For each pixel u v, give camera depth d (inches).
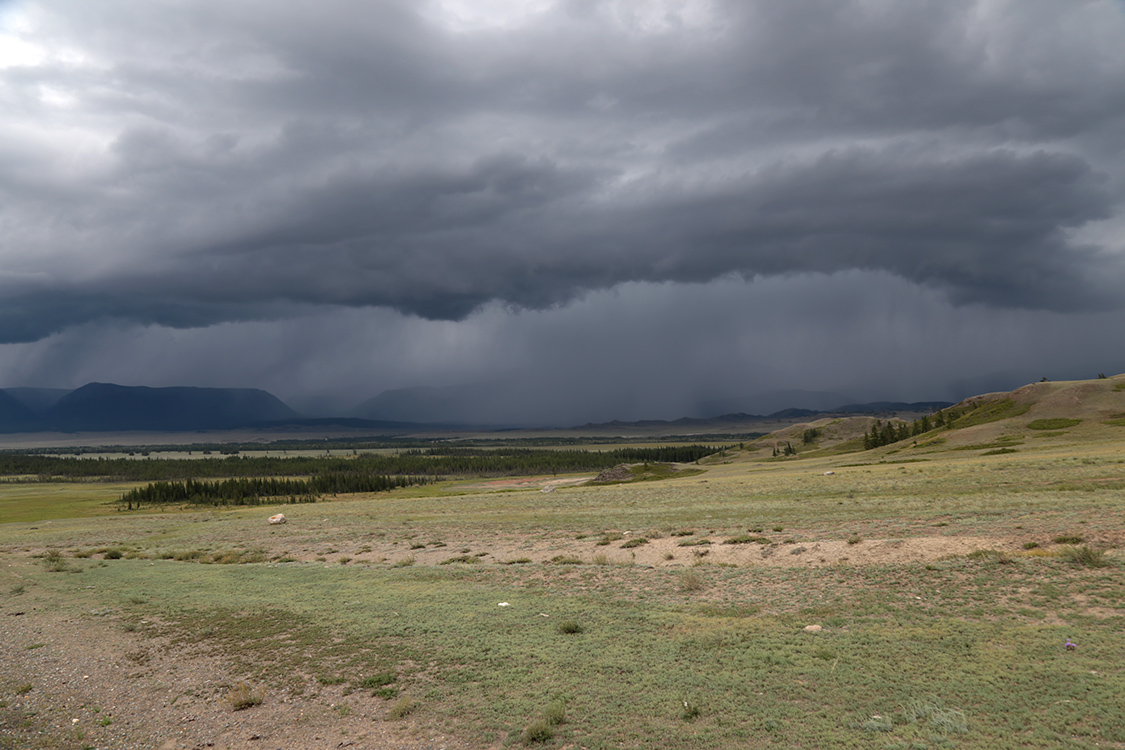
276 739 495.5
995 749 398.3
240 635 792.3
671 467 6072.8
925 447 4702.3
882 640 618.2
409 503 3373.5
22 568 1555.1
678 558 1195.3
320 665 661.3
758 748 423.8
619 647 658.8
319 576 1206.3
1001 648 565.9
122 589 1155.9
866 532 1235.2
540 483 7116.1
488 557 1413.6
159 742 505.0
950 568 851.4
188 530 2516.0
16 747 504.1
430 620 809.5
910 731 429.4
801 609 764.0
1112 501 1256.2
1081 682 478.6
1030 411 4842.5
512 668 615.2
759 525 1478.8
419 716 518.6
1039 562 813.9
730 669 574.6
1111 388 4822.8
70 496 7303.2
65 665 709.3
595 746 445.1
